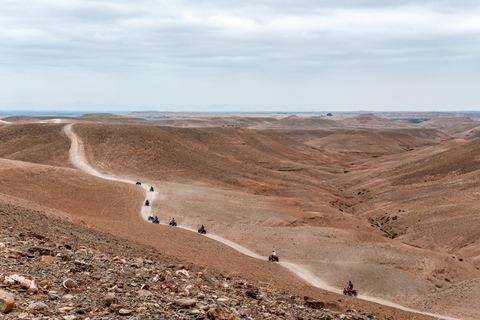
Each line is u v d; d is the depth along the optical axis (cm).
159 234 3756
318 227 5706
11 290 942
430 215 7156
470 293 3616
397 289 3741
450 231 6303
